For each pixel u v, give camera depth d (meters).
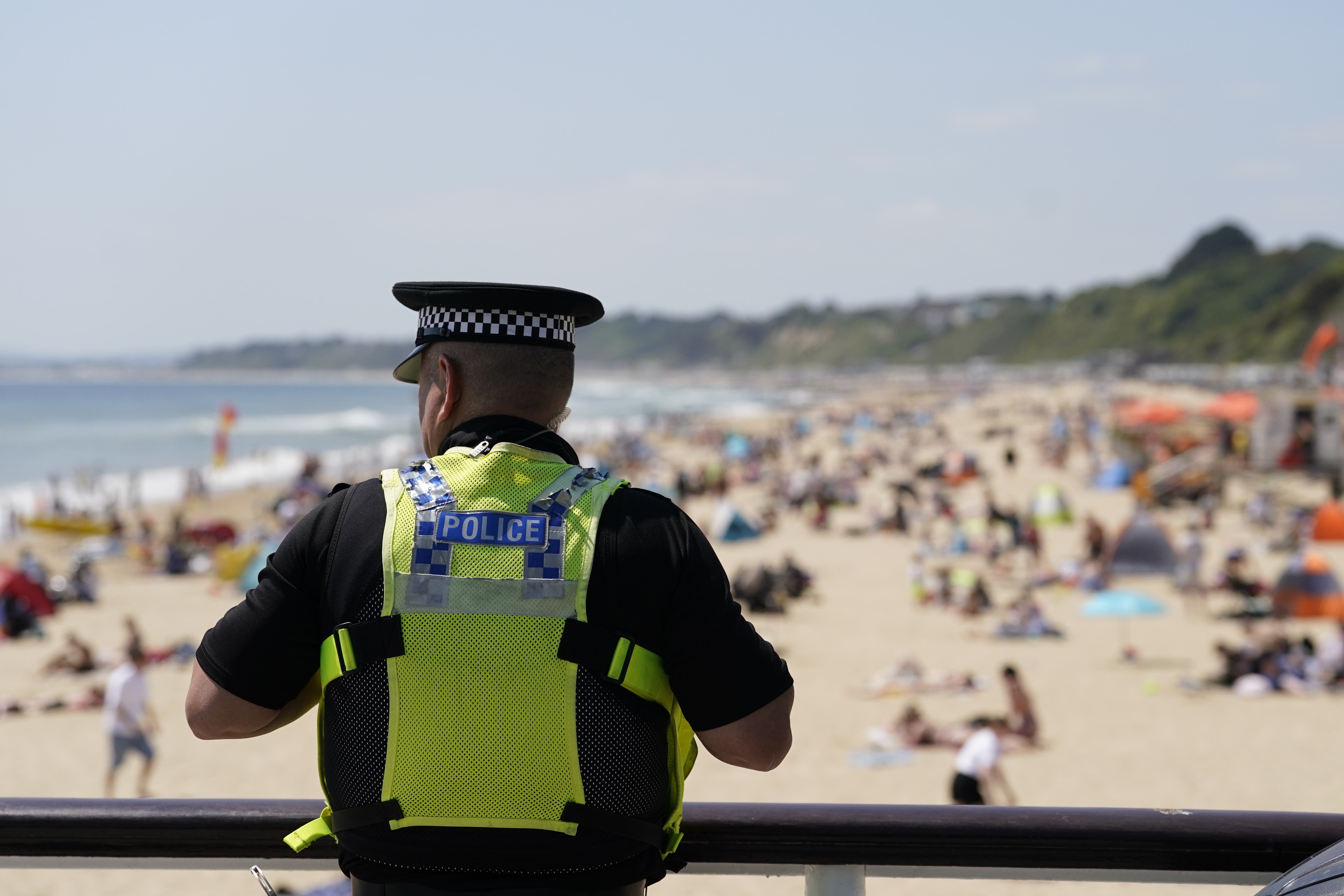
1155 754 13.34
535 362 1.56
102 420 126.25
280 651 1.49
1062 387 156.88
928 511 39.78
